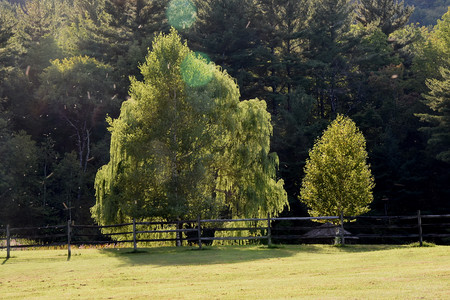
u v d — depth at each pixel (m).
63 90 57.06
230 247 23.95
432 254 16.69
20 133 55.91
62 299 11.44
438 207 56.72
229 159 30.98
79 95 57.94
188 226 30.88
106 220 30.45
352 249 22.33
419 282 10.78
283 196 31.77
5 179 50.94
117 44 66.12
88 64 60.22
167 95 28.59
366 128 63.03
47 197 54.62
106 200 30.67
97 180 31.42
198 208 27.56
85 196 54.75
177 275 14.87
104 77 60.69
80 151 58.34
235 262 17.94
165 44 28.97
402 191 55.44
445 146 57.06
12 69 61.91
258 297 10.23
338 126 31.22
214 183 30.39
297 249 22.52
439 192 57.81
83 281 14.51
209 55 63.22
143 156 28.30
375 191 57.22
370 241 52.59
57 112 58.59
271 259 18.47
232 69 61.75
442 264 13.98
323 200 30.42
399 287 10.31
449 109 53.69
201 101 28.33
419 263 14.65
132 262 18.92
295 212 54.03
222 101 30.73
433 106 55.34
